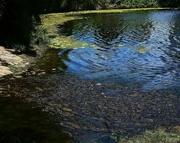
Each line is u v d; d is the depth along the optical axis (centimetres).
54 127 626
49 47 1472
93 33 1925
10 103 753
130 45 1553
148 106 743
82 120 663
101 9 3722
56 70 1077
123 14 3150
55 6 3266
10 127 616
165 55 1334
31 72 1039
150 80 969
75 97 803
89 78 986
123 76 1013
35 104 751
